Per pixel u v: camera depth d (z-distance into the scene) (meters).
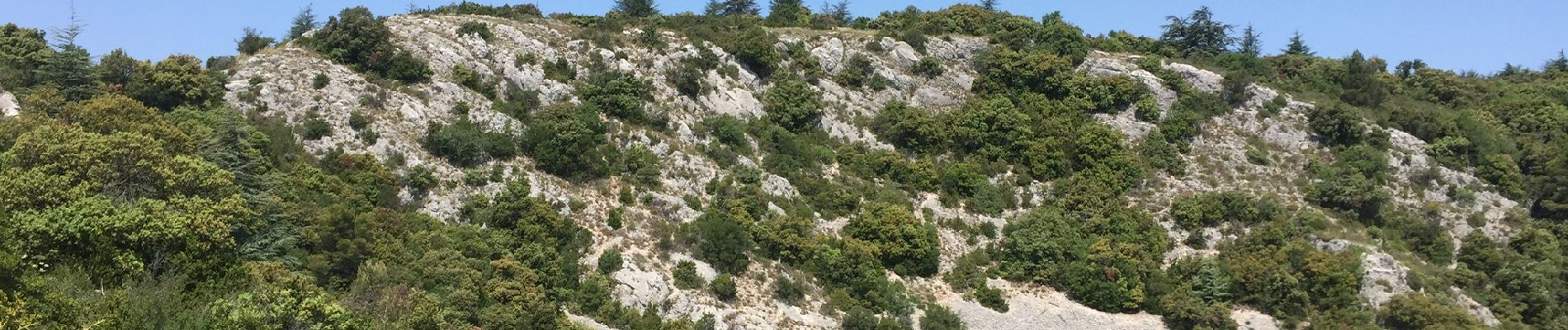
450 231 50.28
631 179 58.75
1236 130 74.50
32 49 63.16
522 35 70.25
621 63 69.56
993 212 64.25
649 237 54.44
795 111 69.88
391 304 39.94
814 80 74.44
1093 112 75.19
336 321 34.06
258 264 39.66
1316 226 63.91
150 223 37.00
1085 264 59.19
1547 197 69.44
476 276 45.09
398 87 61.25
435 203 53.22
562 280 48.56
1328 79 82.88
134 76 57.84
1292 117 75.44
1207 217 64.25
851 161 67.81
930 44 80.81
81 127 45.78
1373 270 58.94
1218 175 70.00
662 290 50.16
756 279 53.50
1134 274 58.44
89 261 35.69
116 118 47.97
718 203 58.50
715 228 54.62
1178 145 72.44
